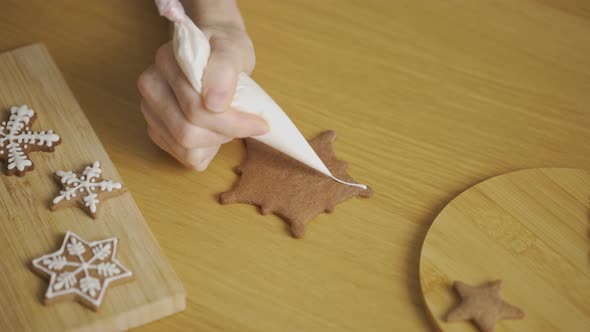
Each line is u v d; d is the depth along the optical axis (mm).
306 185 735
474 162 767
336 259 698
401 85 822
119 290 660
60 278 655
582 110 813
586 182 744
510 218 716
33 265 662
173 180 742
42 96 781
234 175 750
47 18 859
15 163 725
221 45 703
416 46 857
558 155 778
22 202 709
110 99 796
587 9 903
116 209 708
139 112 789
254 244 704
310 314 667
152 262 676
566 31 883
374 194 738
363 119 792
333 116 792
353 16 880
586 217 721
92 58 828
